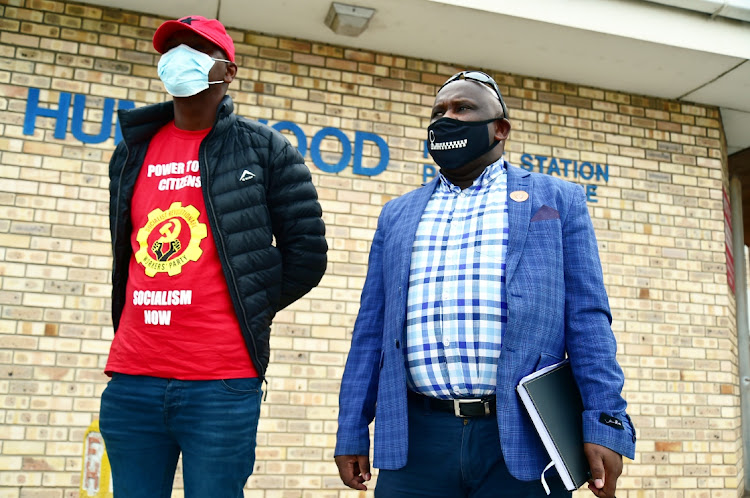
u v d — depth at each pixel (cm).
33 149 461
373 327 235
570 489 179
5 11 469
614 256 555
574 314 200
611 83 571
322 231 240
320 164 505
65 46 476
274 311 226
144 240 216
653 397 539
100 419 216
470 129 222
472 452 194
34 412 435
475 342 197
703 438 542
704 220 582
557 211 210
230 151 223
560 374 193
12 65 466
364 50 529
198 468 202
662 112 591
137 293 212
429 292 209
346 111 518
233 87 499
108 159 471
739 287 731
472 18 480
